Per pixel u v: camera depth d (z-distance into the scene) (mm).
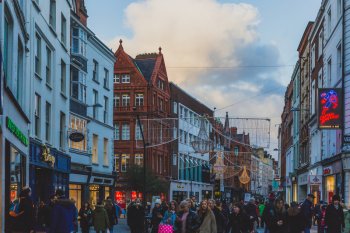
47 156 27656
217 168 61938
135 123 60938
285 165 75062
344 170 31078
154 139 59594
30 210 14633
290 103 67312
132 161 60344
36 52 27375
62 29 33688
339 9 34625
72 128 36062
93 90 42719
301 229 17734
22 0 23281
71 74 37031
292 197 59438
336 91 31016
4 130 16953
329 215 18266
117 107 61781
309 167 45375
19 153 21453
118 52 63094
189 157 76062
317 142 41938
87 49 41031
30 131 25469
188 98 75688
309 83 46625
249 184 117000
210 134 77688
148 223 31672
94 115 42906
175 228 16625
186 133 74562
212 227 15375
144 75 63375
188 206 15727
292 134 62531
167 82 67688
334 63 35062
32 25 25375
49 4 29859
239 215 20312
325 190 38094
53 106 30703
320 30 41031
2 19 16031
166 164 66812
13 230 14625
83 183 39094
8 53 18938
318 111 31172
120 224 42156
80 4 41094
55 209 13680
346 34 31656
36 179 29500
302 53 52719
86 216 25438
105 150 45625
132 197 58688
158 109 63125
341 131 32281
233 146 95500
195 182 78688
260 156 148625
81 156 38094
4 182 17438
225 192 94375
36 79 26875
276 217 17953
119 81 62469
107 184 44594
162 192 56188
